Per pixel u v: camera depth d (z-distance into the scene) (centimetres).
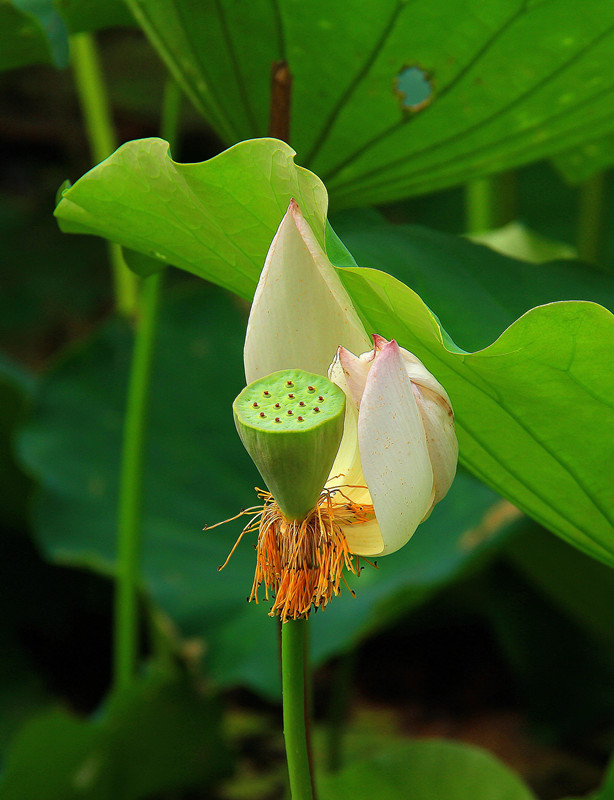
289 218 125
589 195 255
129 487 199
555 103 147
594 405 130
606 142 199
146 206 135
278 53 144
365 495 124
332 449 121
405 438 121
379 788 169
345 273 129
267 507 125
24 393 257
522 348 127
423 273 152
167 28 146
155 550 234
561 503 139
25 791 202
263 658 208
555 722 248
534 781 234
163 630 221
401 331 132
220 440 260
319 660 199
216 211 132
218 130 154
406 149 150
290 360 126
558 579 229
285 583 124
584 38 141
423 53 142
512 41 142
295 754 126
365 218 162
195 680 217
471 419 135
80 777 208
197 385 266
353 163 151
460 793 167
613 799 150
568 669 251
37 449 250
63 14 160
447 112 147
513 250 196
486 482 143
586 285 160
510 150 153
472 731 255
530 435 134
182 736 219
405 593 197
